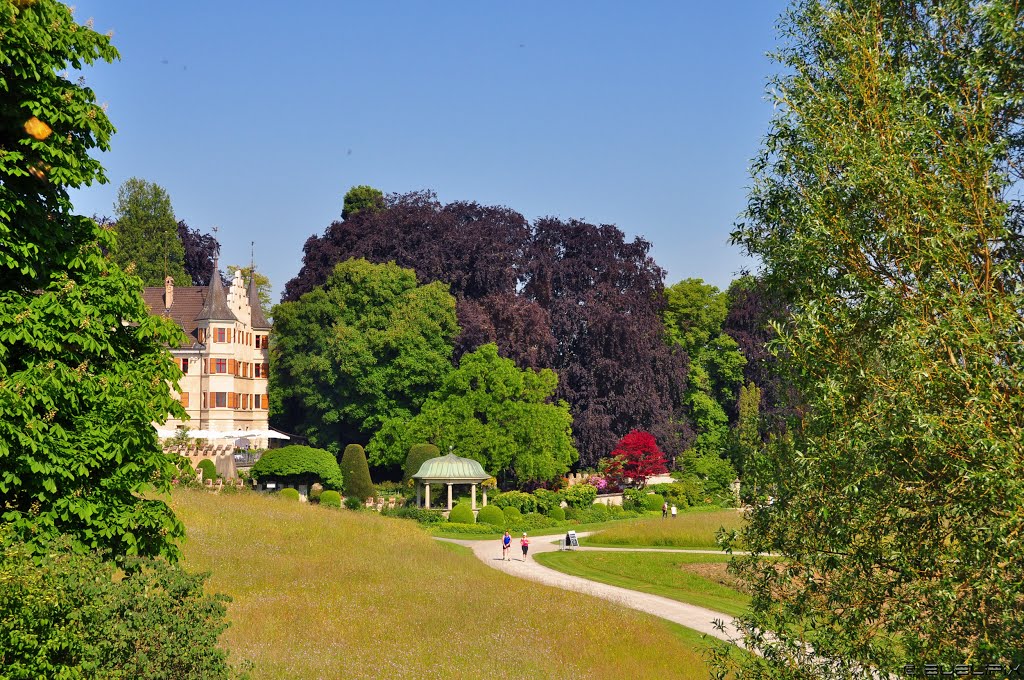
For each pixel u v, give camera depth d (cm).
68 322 1705
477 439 7131
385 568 3459
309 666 2122
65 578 1345
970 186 1376
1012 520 1225
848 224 1473
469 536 6028
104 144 1811
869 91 1534
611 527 6122
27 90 1694
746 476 1620
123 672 1369
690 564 4691
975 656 1309
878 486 1381
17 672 1220
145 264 9919
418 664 2264
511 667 2344
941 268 1352
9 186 1719
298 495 6231
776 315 1669
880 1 1623
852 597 1430
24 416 1588
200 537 3606
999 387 1312
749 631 1622
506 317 8062
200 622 1495
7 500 1667
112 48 1825
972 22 1510
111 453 1681
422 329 7931
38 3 1684
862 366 1412
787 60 1709
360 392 7875
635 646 2670
